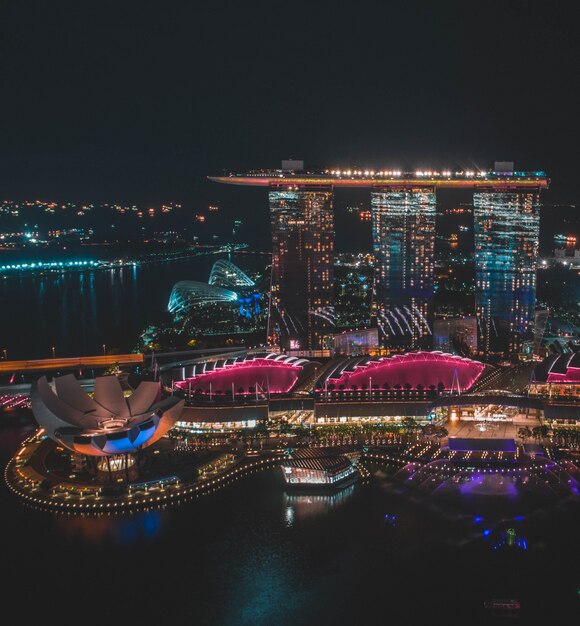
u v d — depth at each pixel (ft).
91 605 608.19
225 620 585.22
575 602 596.29
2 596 622.95
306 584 630.33
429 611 589.32
